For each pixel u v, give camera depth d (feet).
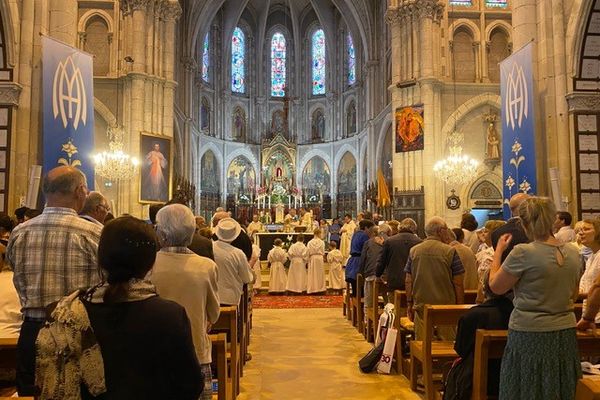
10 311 16.79
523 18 51.29
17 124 48.42
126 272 9.04
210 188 136.77
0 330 16.46
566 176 48.44
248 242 27.22
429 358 22.70
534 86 50.67
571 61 48.55
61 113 45.14
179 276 13.98
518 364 14.23
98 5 84.74
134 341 8.64
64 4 51.98
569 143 48.65
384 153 112.27
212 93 139.54
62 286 13.42
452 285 24.64
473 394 17.30
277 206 124.16
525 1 51.29
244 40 149.79
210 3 124.26
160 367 8.79
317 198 143.74
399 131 84.99
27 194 45.27
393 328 28.37
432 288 24.50
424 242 25.27
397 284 29.99
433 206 82.28
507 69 48.60
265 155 144.77
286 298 60.64
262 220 121.29
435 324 22.75
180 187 100.07
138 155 80.18
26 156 48.60
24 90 48.67
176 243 14.40
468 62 87.40
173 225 14.29
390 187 105.40
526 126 45.62
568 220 30.99
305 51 150.71
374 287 34.35
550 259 14.03
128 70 81.92
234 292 22.99
